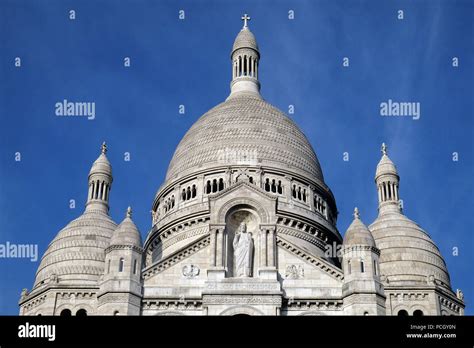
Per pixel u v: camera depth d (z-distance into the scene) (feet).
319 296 248.32
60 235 312.91
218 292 244.42
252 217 263.70
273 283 246.88
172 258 256.32
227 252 255.50
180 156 362.94
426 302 287.48
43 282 298.35
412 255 309.42
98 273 298.97
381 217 330.34
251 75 410.11
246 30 424.05
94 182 339.77
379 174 345.51
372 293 245.24
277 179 340.18
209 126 368.07
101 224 316.60
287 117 382.22
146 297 247.50
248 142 352.90
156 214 355.77
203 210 323.57
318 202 347.56
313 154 370.32
